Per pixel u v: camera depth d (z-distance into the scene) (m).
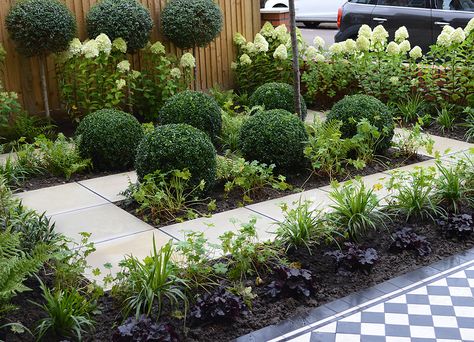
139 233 4.91
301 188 5.85
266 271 4.13
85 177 6.38
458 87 7.99
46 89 8.13
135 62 9.12
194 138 5.53
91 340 3.41
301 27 17.78
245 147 6.18
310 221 4.53
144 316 3.45
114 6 8.38
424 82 8.33
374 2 10.77
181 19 8.84
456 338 3.43
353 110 6.72
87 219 5.22
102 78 8.13
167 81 8.64
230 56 10.15
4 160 6.93
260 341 3.43
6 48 7.95
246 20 10.27
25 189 6.03
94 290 3.73
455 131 7.63
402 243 4.44
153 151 5.45
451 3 10.05
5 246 3.60
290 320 3.63
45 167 6.50
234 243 4.22
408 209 4.93
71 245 4.66
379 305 3.78
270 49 9.82
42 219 4.99
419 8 10.30
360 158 6.43
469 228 4.62
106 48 8.04
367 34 8.84
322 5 17.03
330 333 3.50
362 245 4.48
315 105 9.48
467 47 8.18
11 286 3.30
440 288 3.96
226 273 4.06
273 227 4.93
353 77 8.91
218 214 5.26
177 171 5.20
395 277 4.11
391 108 8.11
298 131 6.15
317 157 6.09
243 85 9.95
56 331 3.42
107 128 6.46
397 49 8.35
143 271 3.75
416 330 3.52
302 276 3.90
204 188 5.51
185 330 3.48
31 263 3.44
